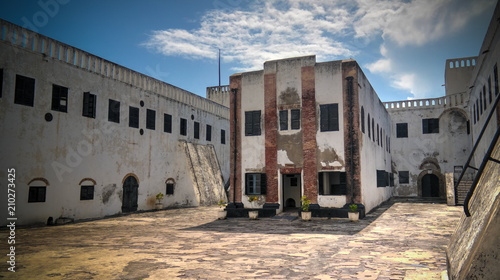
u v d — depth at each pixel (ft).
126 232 45.21
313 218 57.57
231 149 65.57
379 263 27.20
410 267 25.71
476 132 84.02
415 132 105.91
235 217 62.39
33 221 51.70
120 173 67.82
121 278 23.77
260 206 62.54
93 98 62.90
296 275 24.13
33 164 52.16
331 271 25.09
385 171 91.35
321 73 61.16
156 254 31.22
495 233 13.28
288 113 62.54
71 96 58.59
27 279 23.66
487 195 16.40
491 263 13.23
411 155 105.70
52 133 55.11
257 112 64.75
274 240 38.24
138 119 73.20
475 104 83.61
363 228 46.39
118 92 68.23
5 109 48.96
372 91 74.84
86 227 50.75
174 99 85.05
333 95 60.03
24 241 38.52
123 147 68.85
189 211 75.36
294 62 62.90
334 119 59.62
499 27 55.21
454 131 102.06
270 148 62.80
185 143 87.86
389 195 97.76
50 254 31.42
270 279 23.26
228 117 112.06
